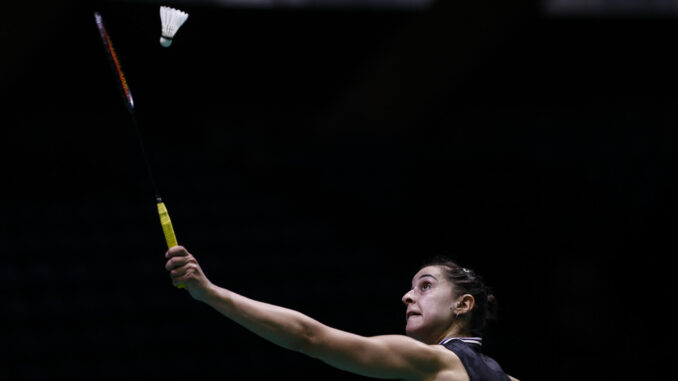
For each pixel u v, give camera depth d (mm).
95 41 33750
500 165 35062
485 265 30797
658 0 38125
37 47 29922
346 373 25734
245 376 25328
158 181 33188
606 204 32906
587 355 27562
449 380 8180
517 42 37562
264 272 29562
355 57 37094
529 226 32062
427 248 31906
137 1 33406
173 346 25859
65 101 34500
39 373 24312
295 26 35875
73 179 32250
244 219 32125
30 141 32469
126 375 24703
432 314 9070
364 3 36000
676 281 29938
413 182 34781
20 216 30219
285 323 7789
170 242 8070
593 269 30328
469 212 33094
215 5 34562
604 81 39438
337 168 35312
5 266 27703
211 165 34906
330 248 31188
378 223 32844
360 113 35625
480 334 9258
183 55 35000
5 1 28078
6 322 25656
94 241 29500
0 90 31438
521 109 39094
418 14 32469
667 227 31484
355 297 29109
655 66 39250
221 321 26875
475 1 31125
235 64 35969
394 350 8047
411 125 35906
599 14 37625
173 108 35938
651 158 35312
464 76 33781
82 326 26016
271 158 35469
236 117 36625
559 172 34625
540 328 28188
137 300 27172
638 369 27359
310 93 37562
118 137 34031
